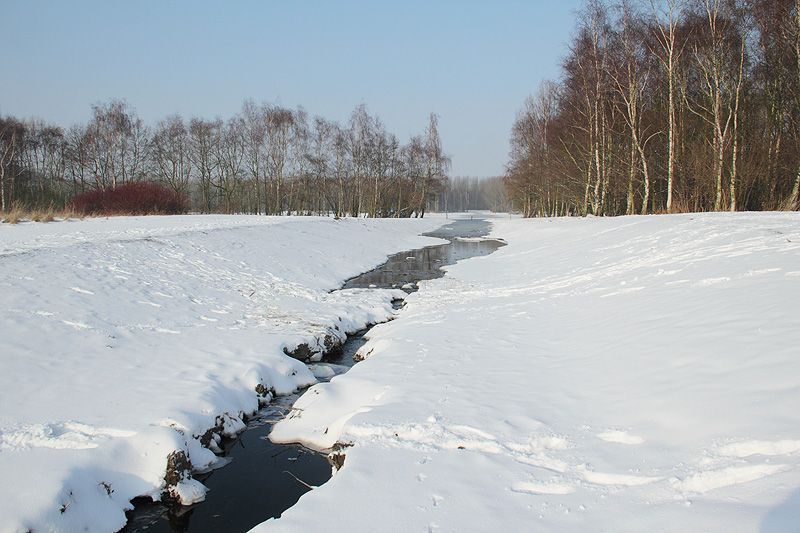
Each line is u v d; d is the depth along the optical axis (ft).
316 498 13.70
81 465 16.55
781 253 28.27
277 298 43.75
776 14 67.26
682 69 79.77
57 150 168.14
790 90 71.26
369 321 39.81
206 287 42.68
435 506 12.84
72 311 29.99
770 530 8.86
